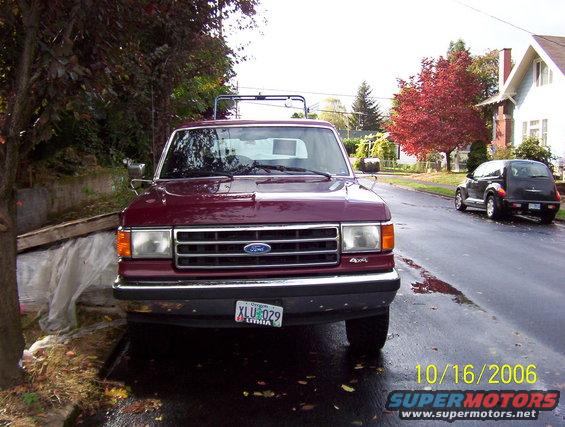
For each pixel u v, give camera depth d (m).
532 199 14.87
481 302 6.73
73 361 4.44
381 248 4.23
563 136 25.27
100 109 4.96
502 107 31.00
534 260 9.48
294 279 4.07
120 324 5.41
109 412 3.87
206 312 4.05
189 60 10.02
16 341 3.81
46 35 3.95
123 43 4.65
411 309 6.41
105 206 9.92
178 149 5.77
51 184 9.76
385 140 56.84
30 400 3.63
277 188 4.77
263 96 9.86
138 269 4.11
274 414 3.84
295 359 4.87
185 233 4.10
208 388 4.27
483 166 17.08
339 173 5.52
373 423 3.71
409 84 34.72
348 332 4.86
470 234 12.55
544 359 4.87
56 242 5.52
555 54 25.88
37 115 4.37
